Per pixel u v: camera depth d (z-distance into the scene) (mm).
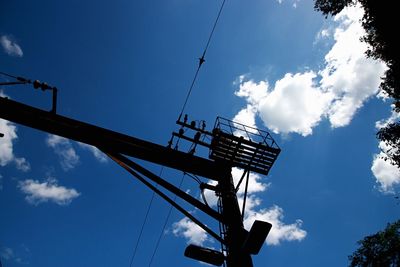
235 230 5059
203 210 5262
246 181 6531
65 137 5754
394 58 10883
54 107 5617
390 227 16328
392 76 12039
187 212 5172
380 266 15891
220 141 6633
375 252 16484
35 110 5395
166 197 5242
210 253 4848
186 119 8016
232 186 6242
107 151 5703
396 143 12156
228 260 4750
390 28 10062
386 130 12258
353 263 17141
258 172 6859
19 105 5254
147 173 5477
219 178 6492
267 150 6645
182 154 6480
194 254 4855
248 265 4566
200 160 6543
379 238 16500
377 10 10234
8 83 4980
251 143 6547
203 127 8055
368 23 11039
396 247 15609
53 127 5523
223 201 5781
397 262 15531
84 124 5820
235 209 5590
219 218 5227
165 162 6414
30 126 5430
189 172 6516
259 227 3965
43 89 5461
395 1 9445
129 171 5434
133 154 6230
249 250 4191
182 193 5355
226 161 6688
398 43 10172
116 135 6066
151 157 6336
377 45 11859
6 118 5191
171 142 7664
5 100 5152
